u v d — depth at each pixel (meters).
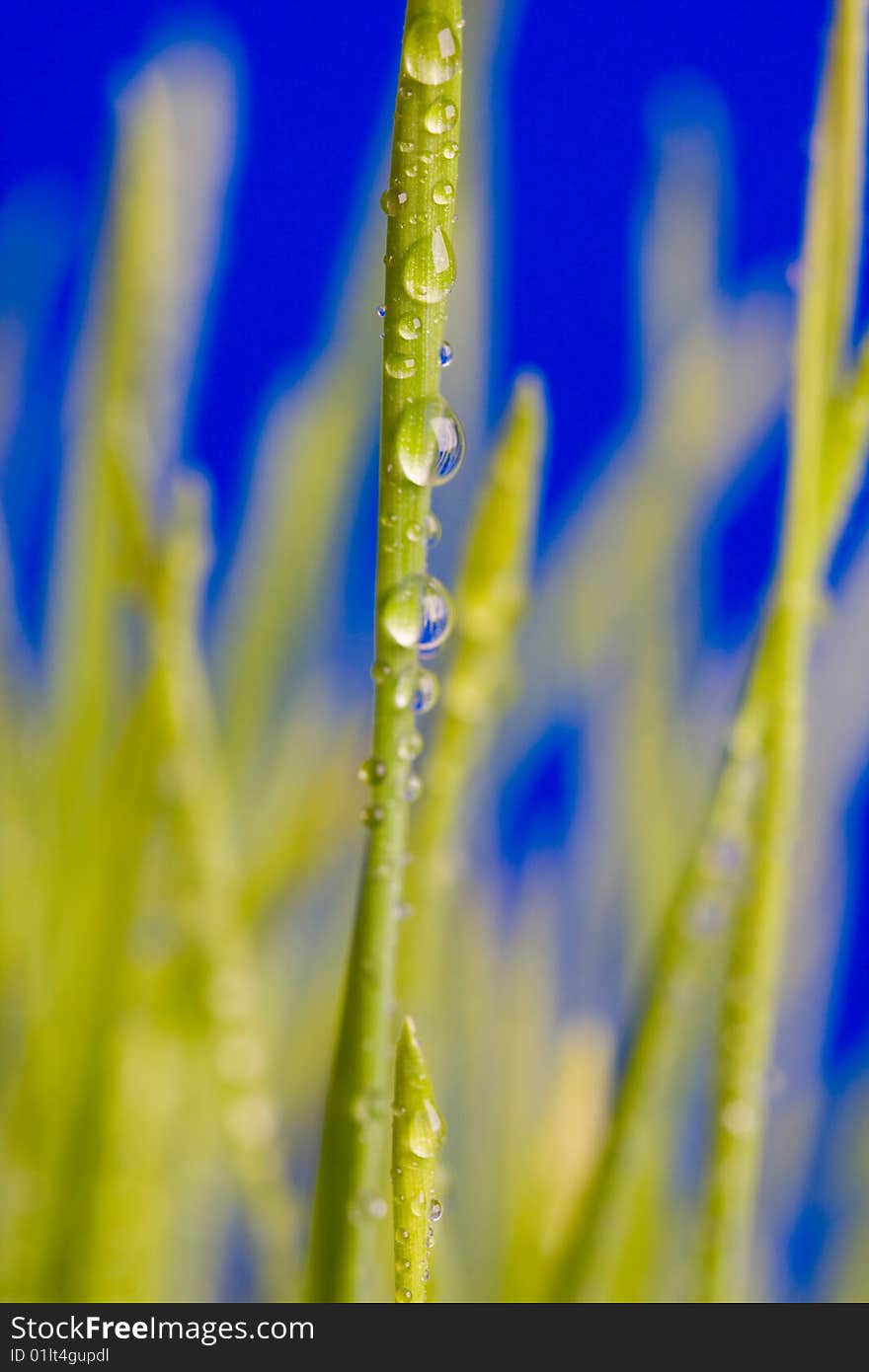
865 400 0.21
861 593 0.30
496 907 0.32
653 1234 0.25
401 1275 0.20
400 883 0.20
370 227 0.28
